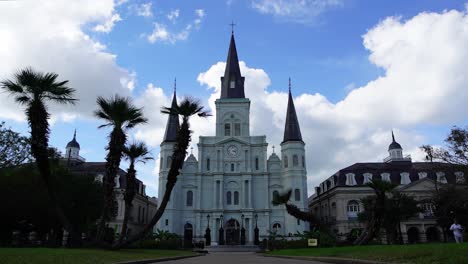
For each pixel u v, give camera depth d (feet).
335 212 224.53
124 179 218.18
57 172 137.39
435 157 129.08
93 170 218.59
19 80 78.07
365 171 223.92
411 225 209.05
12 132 131.44
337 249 74.69
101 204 151.74
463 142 125.18
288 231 205.77
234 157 222.48
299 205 208.44
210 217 209.97
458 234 72.02
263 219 211.41
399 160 256.11
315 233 133.80
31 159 134.92
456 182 138.62
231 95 237.04
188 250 137.08
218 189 216.33
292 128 223.71
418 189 207.00
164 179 213.46
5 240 132.57
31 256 47.26
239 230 210.59
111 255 62.75
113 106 89.35
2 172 125.49
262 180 219.61
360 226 205.57
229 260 74.59
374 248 59.82
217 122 230.48
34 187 127.24
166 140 219.61
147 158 100.22
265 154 223.10
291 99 233.96
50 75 79.30
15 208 124.26
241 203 213.66
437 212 153.28
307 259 72.18
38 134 78.13
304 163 219.82
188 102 94.53
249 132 228.63
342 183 221.66
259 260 73.92
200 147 223.51
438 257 39.96
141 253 79.87
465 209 139.44
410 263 40.75
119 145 89.86
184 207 214.48
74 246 82.89
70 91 80.94
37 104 78.59
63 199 133.59
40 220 135.54
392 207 155.74
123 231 91.61
